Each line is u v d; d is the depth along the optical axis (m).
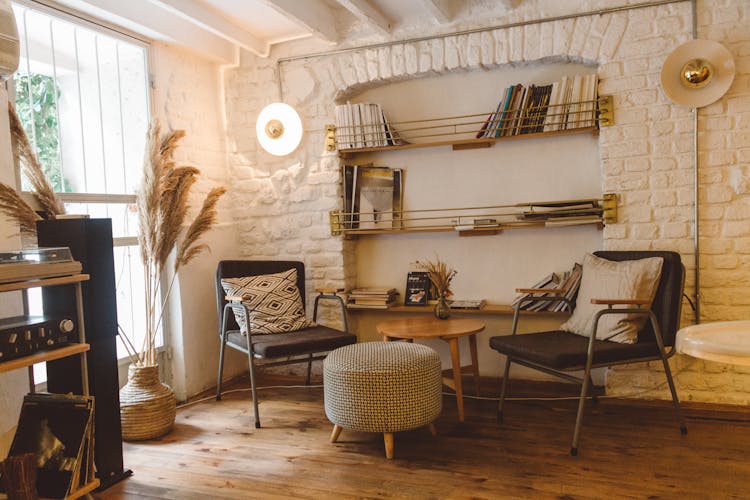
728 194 2.98
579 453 2.50
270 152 3.86
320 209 3.87
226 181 4.06
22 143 2.45
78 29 2.96
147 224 2.98
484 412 3.08
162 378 3.51
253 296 3.38
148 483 2.38
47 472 1.87
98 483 1.94
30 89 2.71
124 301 3.28
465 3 3.45
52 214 2.54
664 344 2.73
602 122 3.18
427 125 3.77
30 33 2.71
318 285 3.90
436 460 2.49
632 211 3.15
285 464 2.52
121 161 3.24
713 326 1.34
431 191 3.81
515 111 3.37
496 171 3.66
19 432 1.96
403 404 2.50
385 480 2.32
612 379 3.22
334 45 3.77
